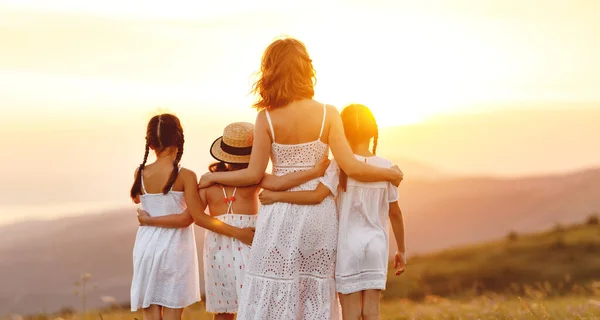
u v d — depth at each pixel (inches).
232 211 216.5
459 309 342.0
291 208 193.6
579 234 1331.2
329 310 194.4
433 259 1280.8
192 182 216.8
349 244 197.3
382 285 195.9
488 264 1168.2
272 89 195.8
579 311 275.4
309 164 196.2
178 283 215.2
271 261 193.5
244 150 217.5
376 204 201.9
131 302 214.5
